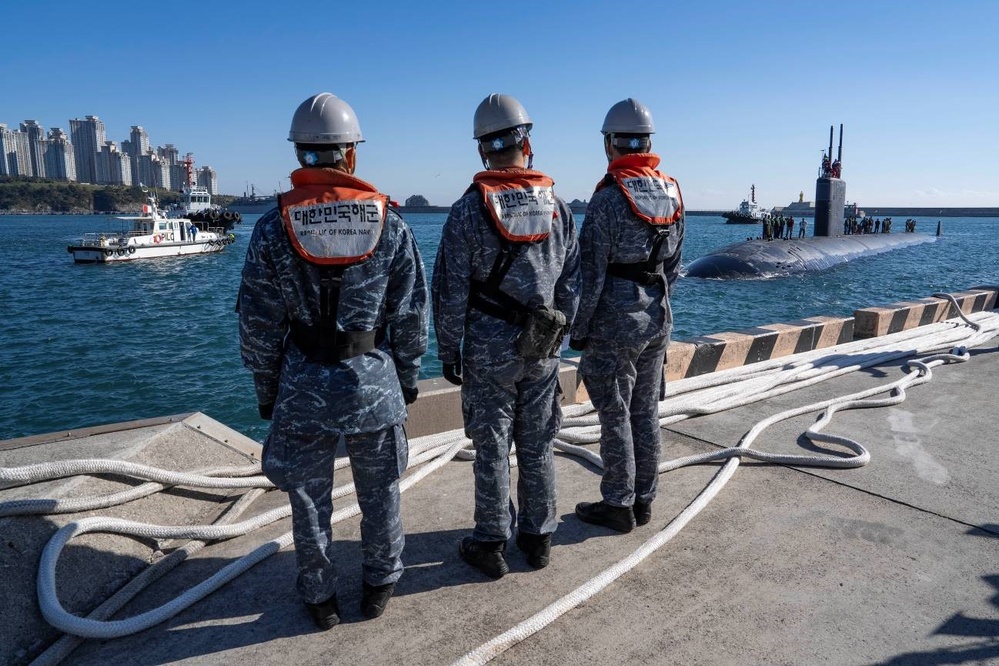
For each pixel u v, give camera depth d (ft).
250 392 48.80
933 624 9.20
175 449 12.43
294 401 8.23
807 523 12.17
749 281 116.26
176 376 53.78
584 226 10.66
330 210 8.06
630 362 11.10
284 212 7.95
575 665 8.29
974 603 9.70
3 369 56.65
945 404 19.63
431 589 9.98
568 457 15.43
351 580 10.23
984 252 192.85
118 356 61.36
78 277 128.77
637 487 11.98
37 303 95.14
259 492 12.85
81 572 9.43
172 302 96.58
